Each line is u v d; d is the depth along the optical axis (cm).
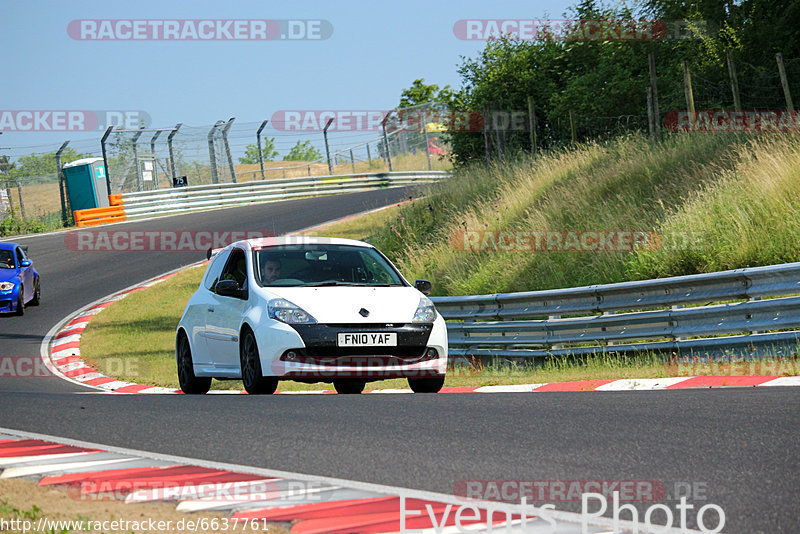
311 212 12444
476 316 4747
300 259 3531
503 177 7906
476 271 6078
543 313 4391
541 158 7900
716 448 1919
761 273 3566
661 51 8569
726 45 8038
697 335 3747
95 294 8275
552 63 9731
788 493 1578
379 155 17488
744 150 5622
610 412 2414
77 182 13812
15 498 1670
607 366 3834
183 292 7875
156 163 14138
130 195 13525
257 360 3153
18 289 7300
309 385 4291
